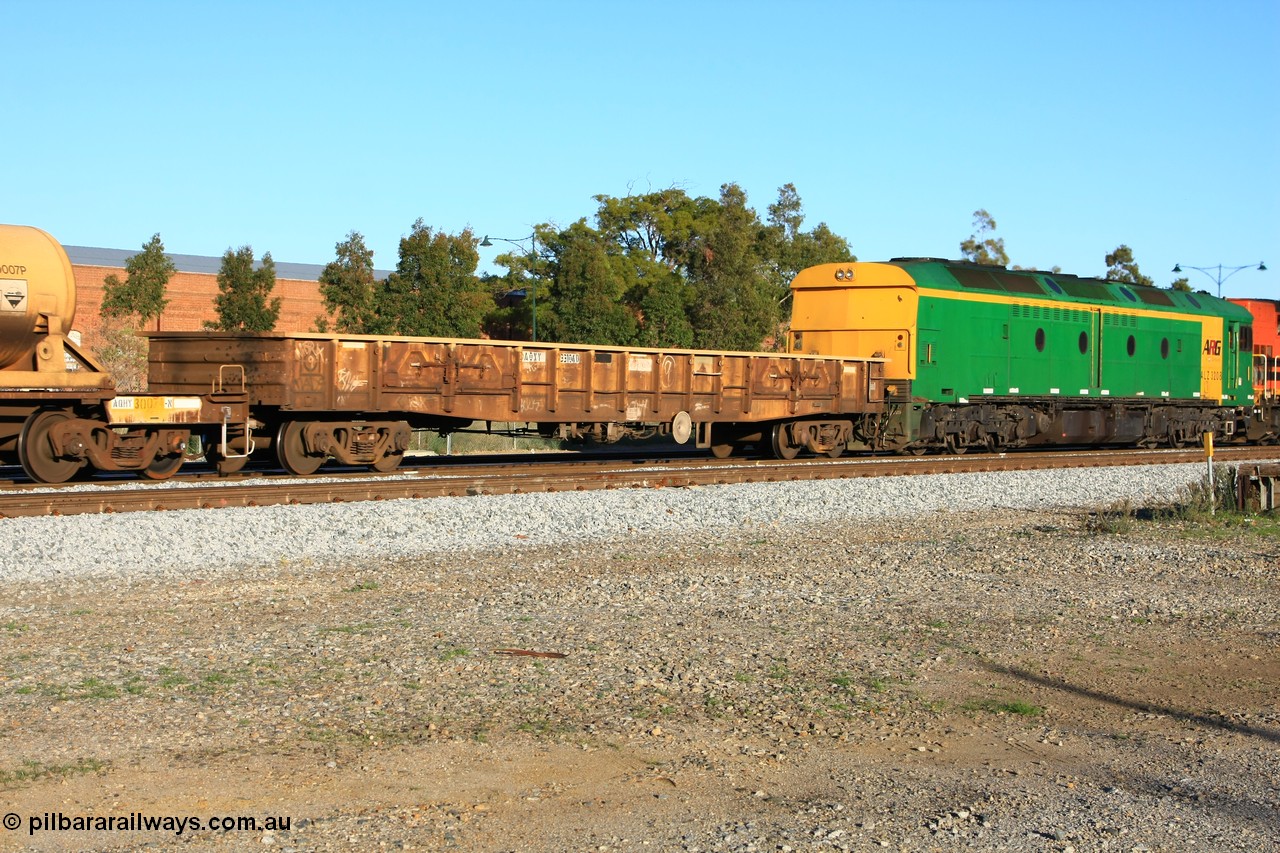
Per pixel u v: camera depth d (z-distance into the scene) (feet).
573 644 31.32
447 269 143.02
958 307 97.40
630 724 24.85
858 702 26.96
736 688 27.68
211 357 68.80
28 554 42.50
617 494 63.67
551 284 181.16
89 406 62.54
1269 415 132.67
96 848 18.19
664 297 164.35
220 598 36.50
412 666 28.66
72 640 30.63
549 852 18.53
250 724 24.09
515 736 23.88
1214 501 62.54
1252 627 35.96
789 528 54.54
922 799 21.18
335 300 141.28
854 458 96.48
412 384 71.56
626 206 214.28
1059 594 40.16
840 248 226.99
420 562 43.62
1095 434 110.42
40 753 22.13
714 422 86.63
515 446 113.80
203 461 81.35
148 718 24.25
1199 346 122.01
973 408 99.14
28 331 59.16
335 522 51.06
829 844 19.01
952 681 29.07
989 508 64.59
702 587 39.60
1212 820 20.42
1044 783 22.17
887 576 42.68
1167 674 30.40
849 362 92.53
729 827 19.65
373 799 20.45
